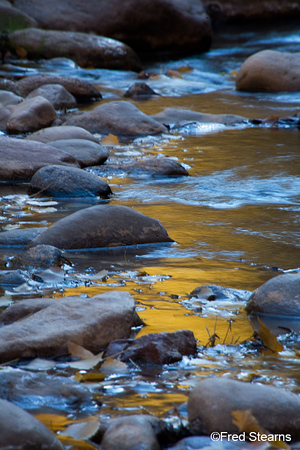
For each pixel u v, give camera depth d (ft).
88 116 58.08
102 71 102.37
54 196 35.99
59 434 13.25
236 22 164.14
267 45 138.82
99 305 18.76
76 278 23.22
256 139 55.47
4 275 23.27
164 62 119.03
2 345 16.72
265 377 15.99
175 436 13.32
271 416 13.58
